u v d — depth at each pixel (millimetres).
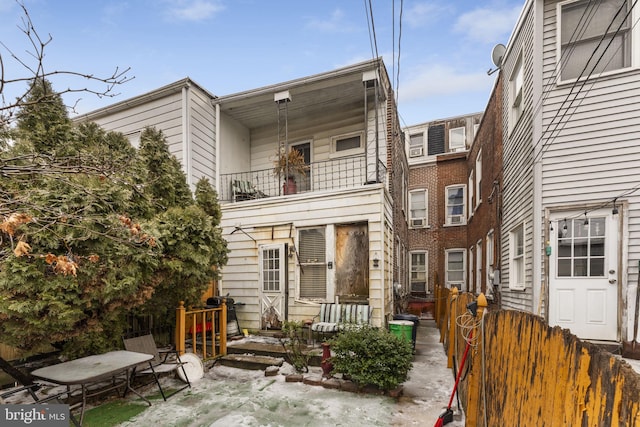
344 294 6227
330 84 6996
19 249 1875
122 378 3846
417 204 14250
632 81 4766
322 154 8195
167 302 4918
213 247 5238
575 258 4992
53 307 3146
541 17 5328
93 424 3107
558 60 5195
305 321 6191
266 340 6078
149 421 3168
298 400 3639
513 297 6418
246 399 3678
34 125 4066
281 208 6828
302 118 8508
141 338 4207
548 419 1510
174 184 5625
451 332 4828
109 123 7973
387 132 7453
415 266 14000
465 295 3973
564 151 5125
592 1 5039
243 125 9016
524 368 1817
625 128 4789
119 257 3613
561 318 4996
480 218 10172
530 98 5566
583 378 1268
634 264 4652
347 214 6207
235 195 8047
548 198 5191
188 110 7176
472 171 11867
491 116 8594
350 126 7914
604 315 4770
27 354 3990
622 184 4777
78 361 3396
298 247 6641
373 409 3387
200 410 3402
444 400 3598
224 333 5344
